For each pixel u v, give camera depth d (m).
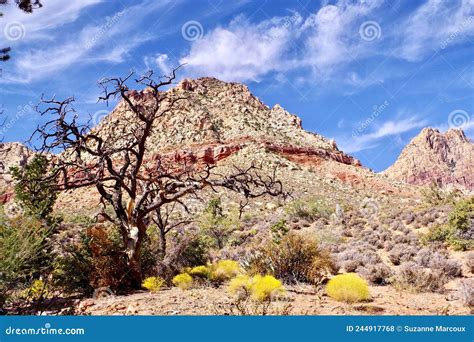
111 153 11.63
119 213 11.59
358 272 12.52
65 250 10.56
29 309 6.75
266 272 10.75
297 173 81.31
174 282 10.95
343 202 57.75
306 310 7.04
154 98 12.44
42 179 11.39
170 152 89.81
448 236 17.53
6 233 7.05
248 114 121.25
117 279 10.56
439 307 7.75
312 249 11.10
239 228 31.83
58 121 11.20
